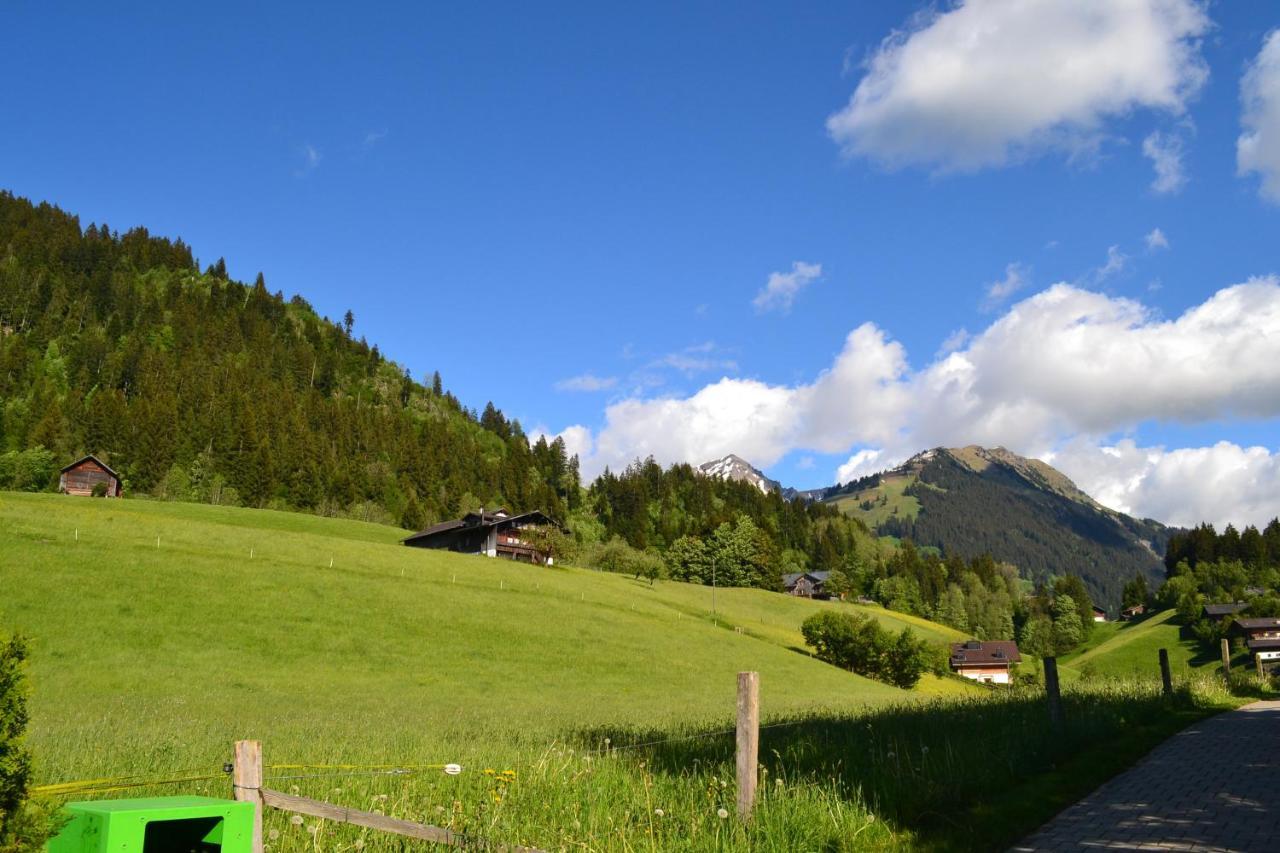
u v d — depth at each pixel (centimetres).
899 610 16300
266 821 734
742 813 714
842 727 1393
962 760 973
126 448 14575
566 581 7956
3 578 4141
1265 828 759
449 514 18050
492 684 4084
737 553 14025
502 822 720
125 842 421
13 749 395
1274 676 2656
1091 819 809
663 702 3734
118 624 3944
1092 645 14938
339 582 5434
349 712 2864
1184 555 18162
